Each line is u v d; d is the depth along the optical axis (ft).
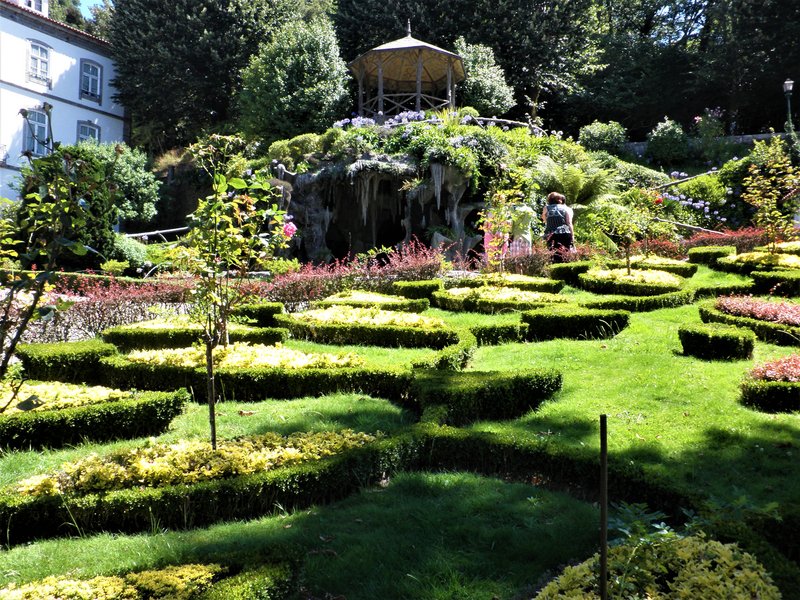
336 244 65.67
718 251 39.22
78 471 11.91
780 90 94.02
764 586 7.30
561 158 64.90
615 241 51.29
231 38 94.02
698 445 14.12
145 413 15.65
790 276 30.78
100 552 10.12
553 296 30.66
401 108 79.82
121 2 97.14
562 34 98.73
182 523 11.25
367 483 12.77
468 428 16.16
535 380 17.62
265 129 79.61
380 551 10.06
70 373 19.88
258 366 19.35
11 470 13.42
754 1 91.20
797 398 16.17
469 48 87.45
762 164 62.59
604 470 6.51
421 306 30.32
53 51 88.53
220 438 14.56
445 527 10.94
